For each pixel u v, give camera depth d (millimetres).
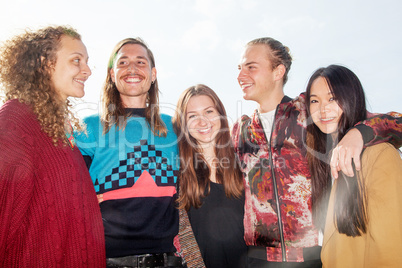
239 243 2270
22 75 1564
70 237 1515
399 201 1537
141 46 2377
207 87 2457
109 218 1969
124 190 2023
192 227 2277
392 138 1638
